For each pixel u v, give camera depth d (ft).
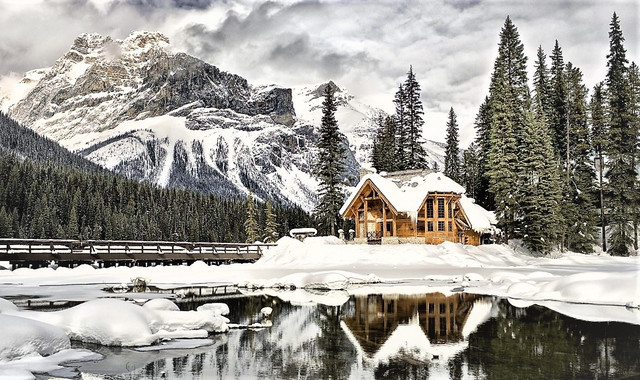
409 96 285.23
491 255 180.75
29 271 152.87
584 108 229.86
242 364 50.80
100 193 483.10
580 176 227.40
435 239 194.70
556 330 65.36
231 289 119.44
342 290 114.62
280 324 71.97
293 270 155.43
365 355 54.03
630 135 217.36
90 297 99.55
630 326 67.46
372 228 205.67
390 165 288.10
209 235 476.95
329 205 250.37
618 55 219.61
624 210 214.07
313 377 46.47
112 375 47.03
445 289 113.09
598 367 48.60
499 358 52.13
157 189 542.57
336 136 254.06
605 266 160.45
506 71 238.68
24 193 431.43
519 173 203.41
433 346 57.72
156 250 190.90
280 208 482.28
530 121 206.69
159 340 60.18
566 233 217.15
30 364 48.62
